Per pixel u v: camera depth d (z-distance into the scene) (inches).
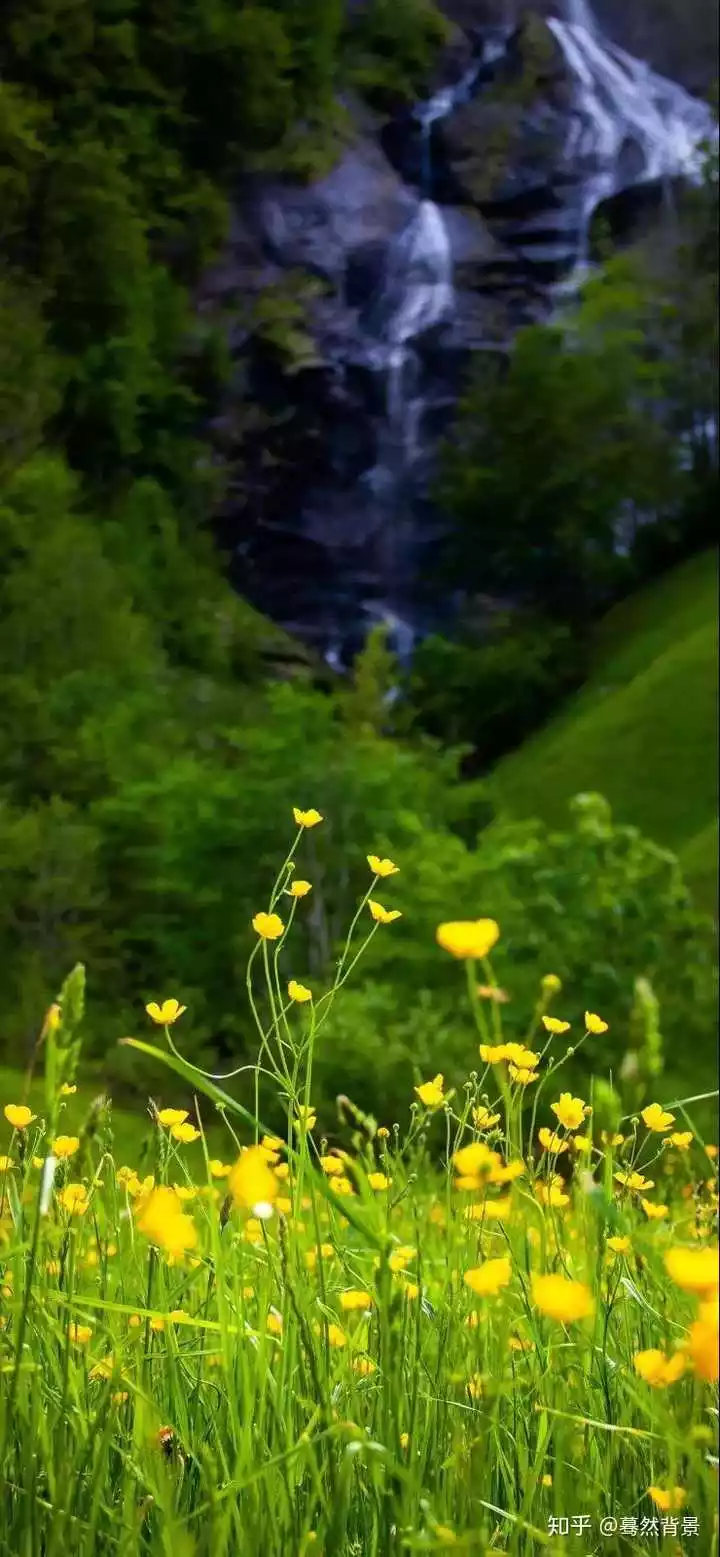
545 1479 48.2
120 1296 60.0
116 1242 64.1
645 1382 51.5
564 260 1818.4
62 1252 55.1
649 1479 49.8
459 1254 62.7
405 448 1710.1
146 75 1332.4
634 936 554.9
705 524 1775.3
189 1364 57.4
